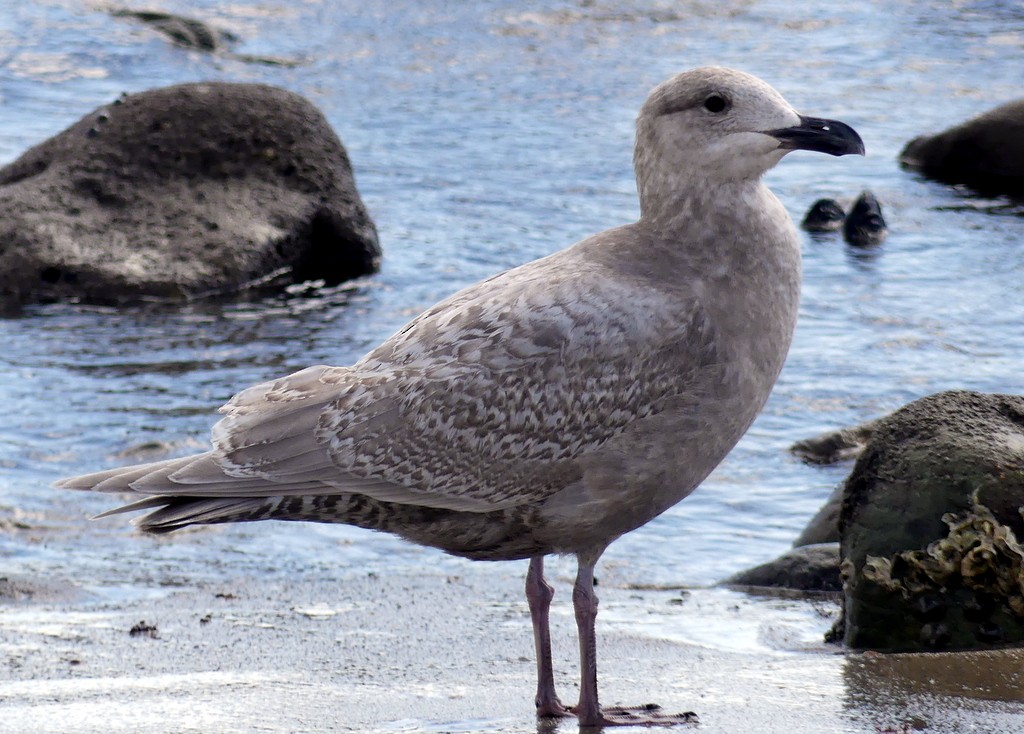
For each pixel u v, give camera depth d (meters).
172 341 19.92
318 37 37.25
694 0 40.06
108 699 9.66
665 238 9.60
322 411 9.27
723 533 14.42
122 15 37.66
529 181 26.55
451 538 9.57
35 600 12.44
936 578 10.90
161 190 23.27
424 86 33.09
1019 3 38.75
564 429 9.11
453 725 9.06
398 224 24.67
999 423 11.44
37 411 17.14
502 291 9.40
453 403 9.12
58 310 21.14
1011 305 20.73
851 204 25.77
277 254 22.77
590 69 34.22
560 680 10.16
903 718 8.86
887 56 34.62
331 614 12.05
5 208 22.58
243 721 9.10
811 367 18.53
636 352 9.12
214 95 24.09
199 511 9.20
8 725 9.01
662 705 9.38
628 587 13.07
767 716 8.99
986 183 27.08
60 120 29.98
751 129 9.48
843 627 11.34
